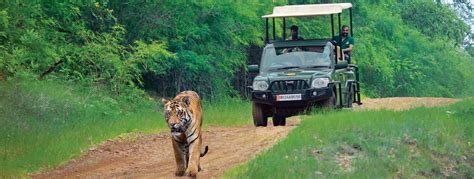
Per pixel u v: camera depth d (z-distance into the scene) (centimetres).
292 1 4634
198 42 3691
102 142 2091
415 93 5519
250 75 4275
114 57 3130
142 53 3194
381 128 1777
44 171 1753
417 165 1612
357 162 1555
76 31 3186
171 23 3531
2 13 2634
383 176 1498
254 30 3844
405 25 5666
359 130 1766
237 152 1802
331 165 1509
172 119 1452
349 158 1603
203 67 3588
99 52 3117
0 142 1959
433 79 5812
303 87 2256
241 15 3762
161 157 1866
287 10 2633
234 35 3734
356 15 5041
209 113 2758
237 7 3703
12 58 2694
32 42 2789
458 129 1864
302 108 2286
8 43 2811
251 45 4272
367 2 5200
